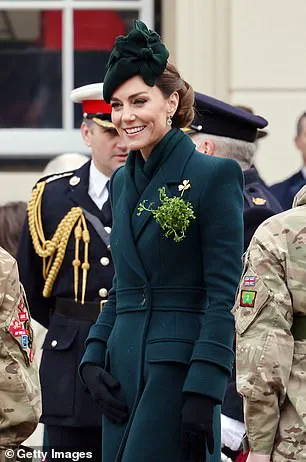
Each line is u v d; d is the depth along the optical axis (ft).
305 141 97.30
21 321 55.67
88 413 67.62
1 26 106.83
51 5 106.42
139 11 105.70
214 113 70.03
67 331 68.59
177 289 57.31
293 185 95.30
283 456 52.90
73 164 82.48
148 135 57.72
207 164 57.82
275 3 102.22
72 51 106.42
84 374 59.21
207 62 102.68
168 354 56.59
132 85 57.41
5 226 74.23
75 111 106.52
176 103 58.54
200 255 57.47
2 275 55.36
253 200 68.80
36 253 70.08
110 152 69.97
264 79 102.37
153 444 56.39
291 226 53.93
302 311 53.52
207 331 56.29
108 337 59.67
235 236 57.16
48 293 70.08
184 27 102.94
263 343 53.01
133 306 57.82
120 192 59.82
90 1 106.42
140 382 57.06
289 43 102.27
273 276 53.52
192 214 56.85
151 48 57.47
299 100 102.37
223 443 65.82
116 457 57.36
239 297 53.88
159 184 57.93
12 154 106.93
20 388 55.21
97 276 68.90
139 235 57.88
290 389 53.11
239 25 102.27
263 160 101.91
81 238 69.41
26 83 107.24
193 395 55.72
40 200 71.00
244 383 53.06
